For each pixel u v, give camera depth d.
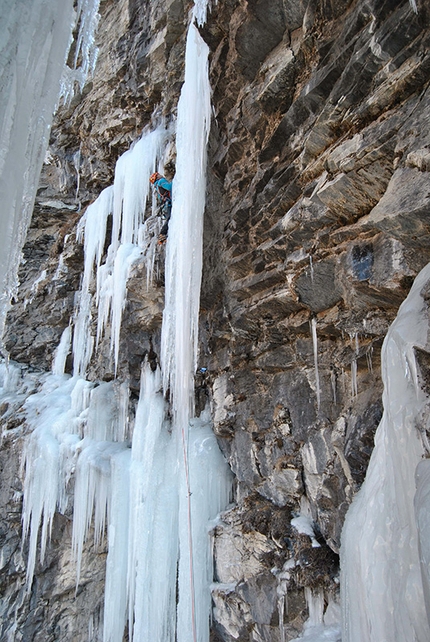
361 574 3.11
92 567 9.77
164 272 7.61
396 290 3.66
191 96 6.30
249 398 6.43
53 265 12.42
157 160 8.85
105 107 10.53
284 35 5.04
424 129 3.15
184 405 6.37
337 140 4.19
